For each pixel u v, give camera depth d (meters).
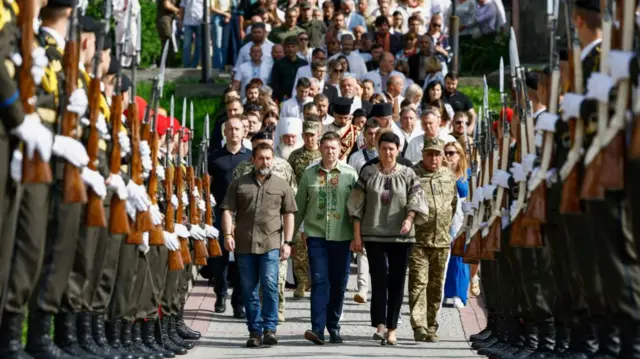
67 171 14.48
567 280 17.39
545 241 17.72
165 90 46.16
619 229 15.00
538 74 20.48
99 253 16.88
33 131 13.30
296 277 29.27
